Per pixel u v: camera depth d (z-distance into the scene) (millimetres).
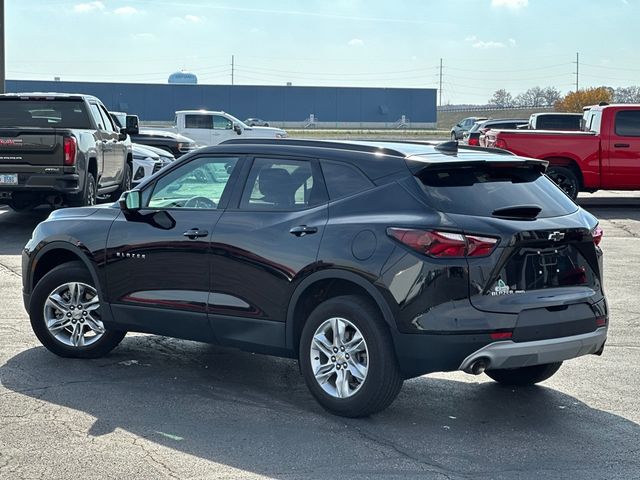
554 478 5191
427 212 5824
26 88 73438
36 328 7641
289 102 82688
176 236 6852
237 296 6570
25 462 5297
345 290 6312
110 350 7641
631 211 20359
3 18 22766
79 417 6137
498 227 5785
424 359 5758
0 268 12164
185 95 77500
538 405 6602
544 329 5871
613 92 89250
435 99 87562
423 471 5258
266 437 5797
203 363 7605
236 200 6719
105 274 7258
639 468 5371
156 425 6008
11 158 14344
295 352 6426
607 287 11453
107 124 17656
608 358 7988
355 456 5488
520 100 125562
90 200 15680
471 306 5695
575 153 19844
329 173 6367
